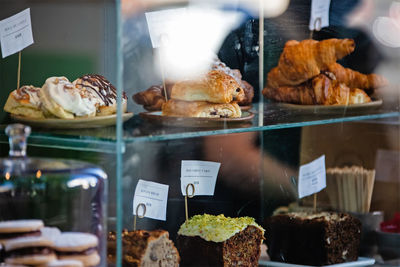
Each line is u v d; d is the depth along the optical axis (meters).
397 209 1.53
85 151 1.19
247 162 1.41
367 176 1.48
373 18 1.48
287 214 1.40
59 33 1.28
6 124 1.28
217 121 1.21
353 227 1.39
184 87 1.21
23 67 1.29
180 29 1.27
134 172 1.23
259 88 1.45
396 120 1.51
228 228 1.25
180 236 1.27
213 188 1.36
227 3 1.35
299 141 1.46
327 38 1.47
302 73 1.39
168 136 1.13
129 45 1.21
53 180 1.08
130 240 1.16
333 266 1.36
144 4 1.22
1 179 1.08
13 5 1.30
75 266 1.07
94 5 1.27
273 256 1.40
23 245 1.06
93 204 1.10
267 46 1.44
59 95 1.16
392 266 1.43
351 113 1.42
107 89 1.20
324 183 1.46
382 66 1.48
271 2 1.42
